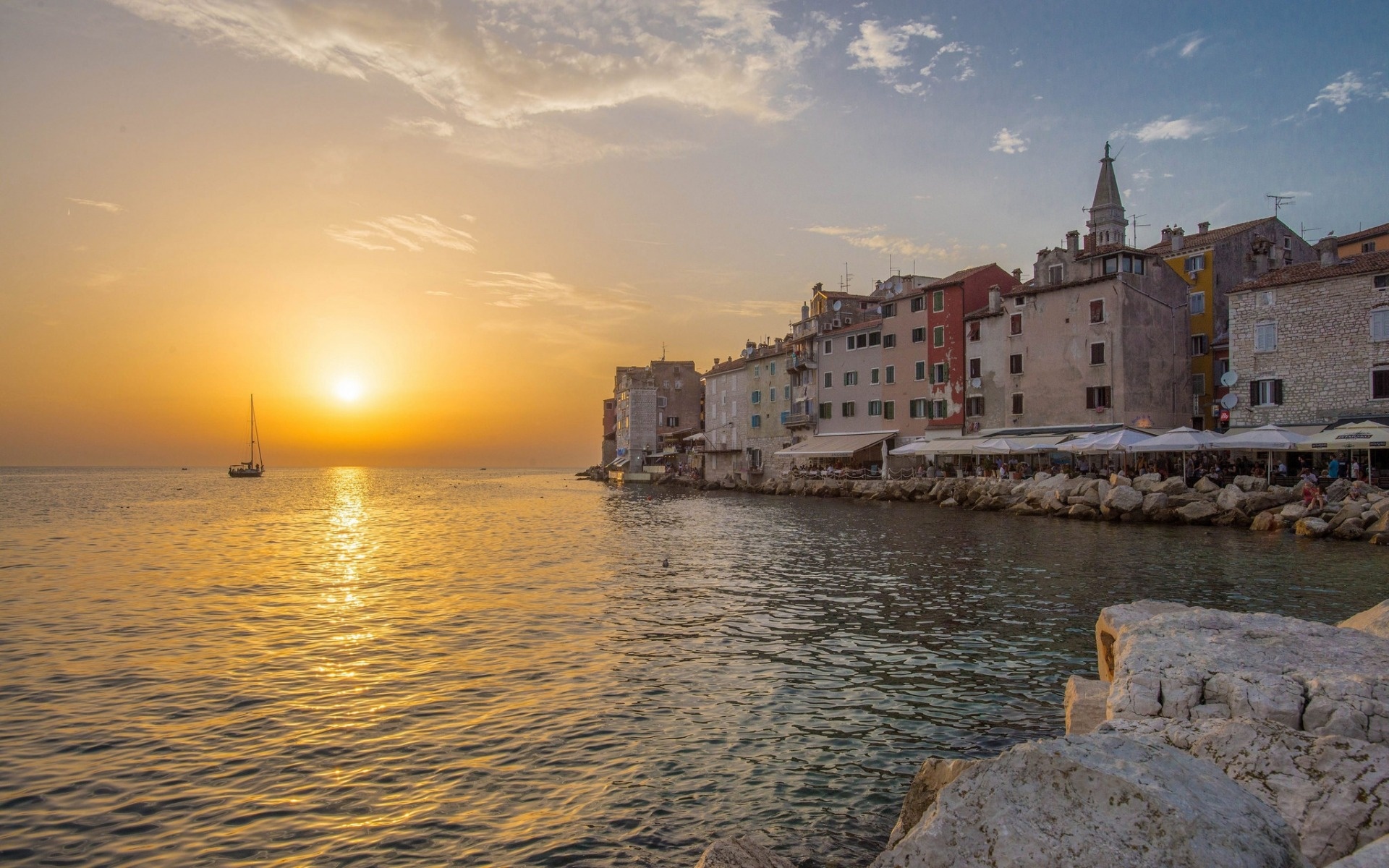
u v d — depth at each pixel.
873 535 40.81
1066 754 4.96
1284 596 22.36
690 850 8.78
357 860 8.55
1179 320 58.66
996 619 20.14
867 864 8.48
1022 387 62.50
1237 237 60.31
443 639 18.77
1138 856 4.33
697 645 17.86
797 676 15.34
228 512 74.44
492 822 9.41
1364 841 5.30
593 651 17.41
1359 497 36.75
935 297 70.62
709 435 110.94
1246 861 4.24
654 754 11.51
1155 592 23.11
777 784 10.49
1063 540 36.00
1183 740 6.91
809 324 86.62
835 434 82.44
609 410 175.88
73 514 71.62
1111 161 82.44
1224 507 40.66
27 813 9.64
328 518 66.00
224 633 19.61
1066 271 59.50
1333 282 45.66
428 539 45.66
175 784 10.49
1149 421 54.97
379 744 11.89
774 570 29.44
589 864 8.48
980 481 57.88
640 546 39.25
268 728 12.63
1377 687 7.36
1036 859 4.48
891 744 11.89
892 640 18.12
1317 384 46.12
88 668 16.33
